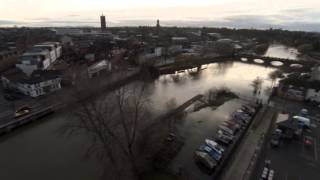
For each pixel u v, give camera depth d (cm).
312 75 8825
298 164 4247
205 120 6444
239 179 3956
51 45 12781
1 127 5650
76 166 4525
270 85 9700
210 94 8356
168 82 10462
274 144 4788
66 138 5525
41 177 4256
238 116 6244
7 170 4459
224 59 16388
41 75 8419
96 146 4616
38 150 5122
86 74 9206
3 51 13012
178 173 4216
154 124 5359
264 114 6462
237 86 9819
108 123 4516
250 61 16175
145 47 15938
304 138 5106
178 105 7462
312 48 18200
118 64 11769
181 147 5047
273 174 3969
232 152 4747
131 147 4303
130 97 6400
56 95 7756
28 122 6225
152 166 4350
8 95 7644
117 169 4059
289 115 6334
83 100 5003
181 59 13675
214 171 4300
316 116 6244
